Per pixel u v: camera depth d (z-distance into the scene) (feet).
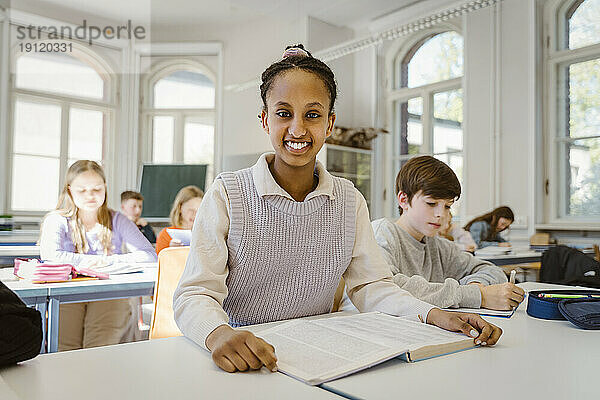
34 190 20.98
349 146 22.57
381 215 23.29
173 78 24.58
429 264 5.32
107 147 22.91
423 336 2.82
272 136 3.28
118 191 23.04
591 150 16.69
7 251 9.09
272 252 3.58
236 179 3.61
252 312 3.77
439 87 21.08
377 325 3.09
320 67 3.29
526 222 17.46
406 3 21.34
